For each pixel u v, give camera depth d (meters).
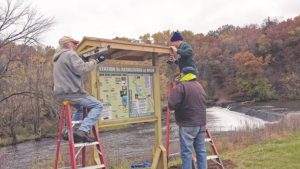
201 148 5.95
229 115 53.97
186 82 5.83
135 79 7.24
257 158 8.66
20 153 27.23
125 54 7.32
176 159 9.76
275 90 87.81
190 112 5.71
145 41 100.00
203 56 102.12
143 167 8.14
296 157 8.47
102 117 6.60
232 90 93.50
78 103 5.50
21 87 35.31
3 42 27.88
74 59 5.32
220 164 6.97
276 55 98.88
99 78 6.58
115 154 12.61
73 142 5.27
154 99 7.56
